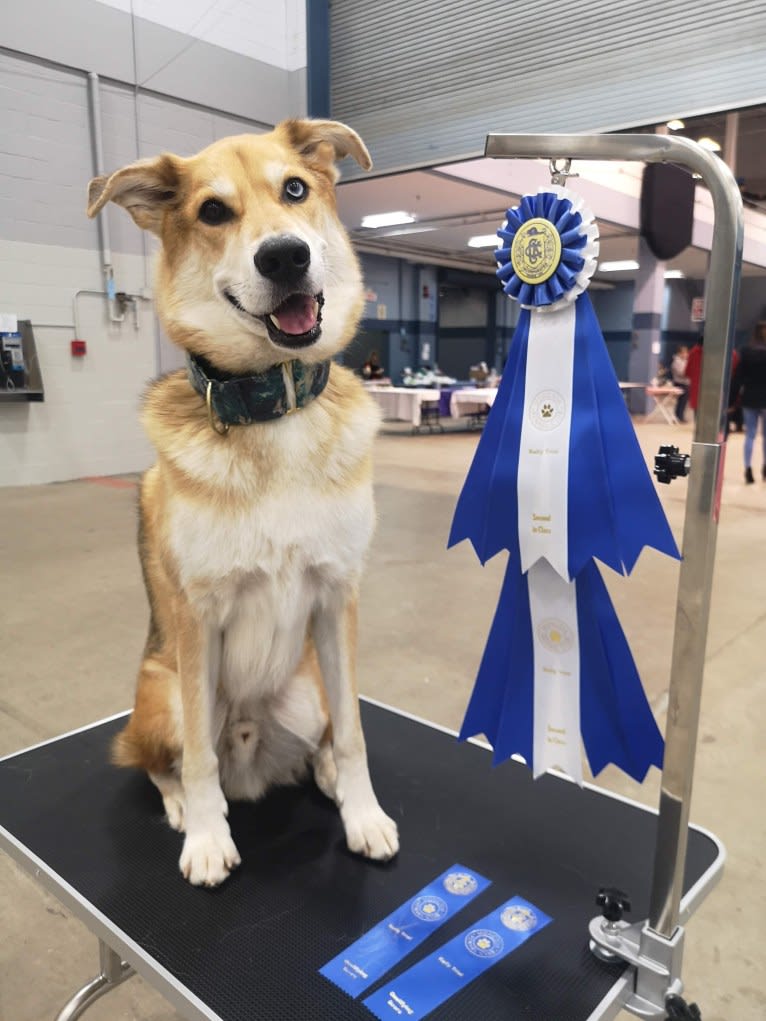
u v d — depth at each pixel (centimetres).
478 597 378
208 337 127
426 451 912
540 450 106
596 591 108
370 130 622
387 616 352
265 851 131
